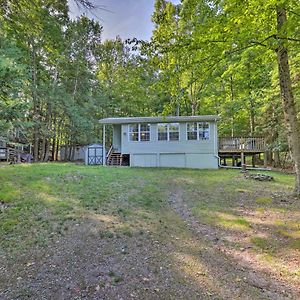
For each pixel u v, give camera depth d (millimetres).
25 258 3893
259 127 20141
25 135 21797
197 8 8906
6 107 9758
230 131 23891
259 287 3281
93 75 25531
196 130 17203
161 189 9148
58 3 4934
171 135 17484
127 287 3234
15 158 20500
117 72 29156
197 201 7676
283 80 8172
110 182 9758
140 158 17750
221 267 3795
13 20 5105
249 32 6953
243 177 12000
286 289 3240
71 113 21641
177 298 3016
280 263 3910
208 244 4641
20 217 5434
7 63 12031
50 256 3994
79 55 23172
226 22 6625
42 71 20562
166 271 3648
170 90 8945
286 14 6969
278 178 11945
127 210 6422
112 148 19203
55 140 26656
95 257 4016
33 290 3119
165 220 5891
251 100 19422
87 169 13336
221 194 8555
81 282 3326
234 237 4965
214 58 7621
